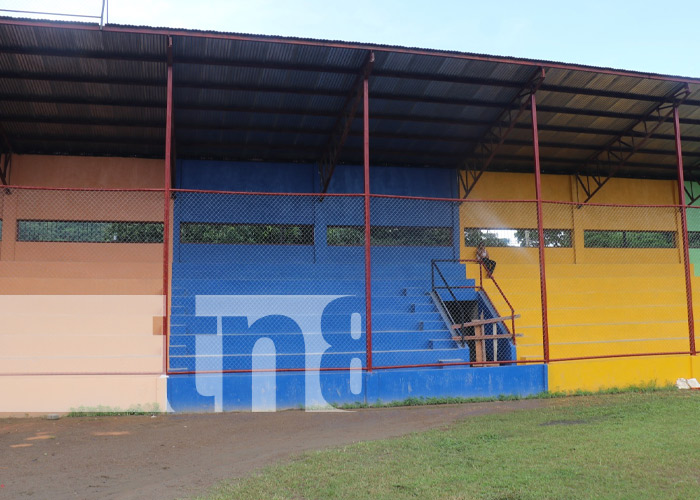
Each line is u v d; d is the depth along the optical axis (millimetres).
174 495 6129
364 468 6836
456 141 17328
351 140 16922
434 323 14734
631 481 6164
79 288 15195
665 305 17875
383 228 18688
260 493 6027
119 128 15586
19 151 16516
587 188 20516
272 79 13664
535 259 19828
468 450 7586
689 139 18328
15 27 11508
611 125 16906
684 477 6273
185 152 17266
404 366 11578
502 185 19906
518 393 12078
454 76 13906
